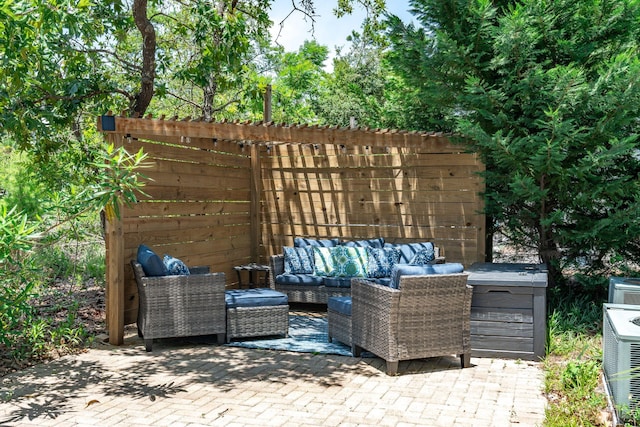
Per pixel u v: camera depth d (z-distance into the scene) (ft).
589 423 14.07
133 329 25.71
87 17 27.73
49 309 26.99
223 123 25.39
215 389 17.35
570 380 17.01
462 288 19.66
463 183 30.53
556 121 23.50
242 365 20.04
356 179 33.55
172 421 14.71
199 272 26.13
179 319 22.22
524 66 25.93
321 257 30.71
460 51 25.73
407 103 33.45
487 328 21.17
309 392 17.11
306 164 34.83
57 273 33.68
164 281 21.99
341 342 22.68
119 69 36.09
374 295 19.71
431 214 31.48
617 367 13.87
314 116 76.48
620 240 26.27
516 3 25.36
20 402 16.17
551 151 23.99
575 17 26.30
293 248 31.48
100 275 34.99
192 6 33.14
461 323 19.83
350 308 21.49
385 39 39.42
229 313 23.08
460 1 26.04
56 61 29.53
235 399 16.44
